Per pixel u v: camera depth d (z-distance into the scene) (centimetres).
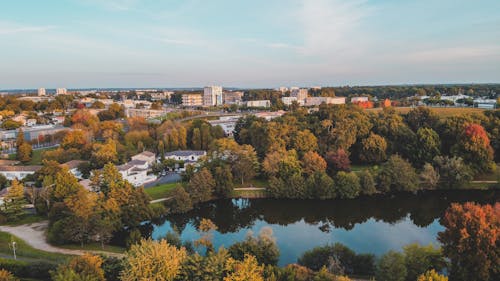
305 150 12144
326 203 9912
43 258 6138
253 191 10525
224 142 11700
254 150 12875
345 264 5578
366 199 10088
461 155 11094
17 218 8225
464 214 5050
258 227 8562
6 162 13338
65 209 7756
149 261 4441
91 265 4553
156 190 10188
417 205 9725
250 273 4400
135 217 8062
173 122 17675
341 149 11725
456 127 12106
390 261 4972
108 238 7194
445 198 10088
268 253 5834
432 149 11669
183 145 15475
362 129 13100
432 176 10350
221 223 8906
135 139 15325
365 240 7562
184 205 9238
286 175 10625
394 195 10319
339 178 10094
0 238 7175
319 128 13262
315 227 8462
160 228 8538
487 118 12531
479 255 4781
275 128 12769
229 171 10512
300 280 4622
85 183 10125
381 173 10338
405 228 8238
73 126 17800
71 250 6650
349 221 8838
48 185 9119
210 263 4625
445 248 5169
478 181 10812
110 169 9631
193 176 10438
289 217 9300
